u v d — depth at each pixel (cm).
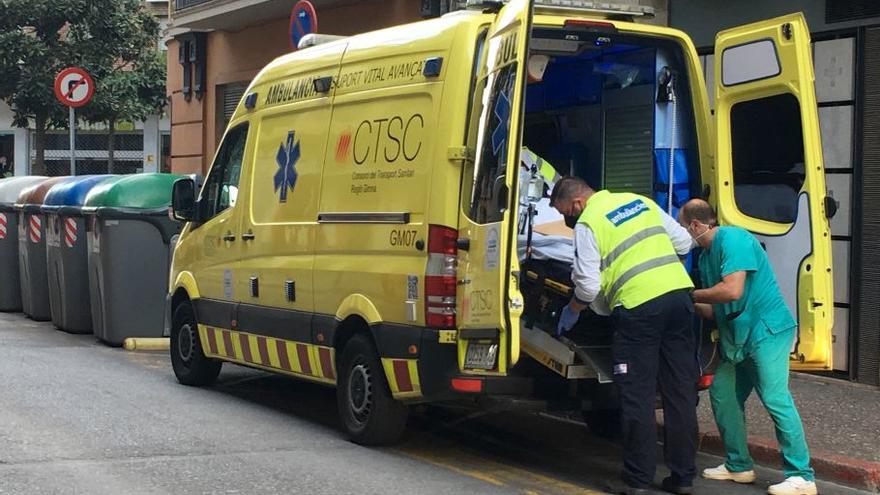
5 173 3300
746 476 682
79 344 1234
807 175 685
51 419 788
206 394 934
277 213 831
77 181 1326
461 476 672
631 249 632
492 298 621
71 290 1302
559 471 702
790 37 689
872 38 929
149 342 1190
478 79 662
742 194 734
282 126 842
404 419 728
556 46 717
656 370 634
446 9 1273
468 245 649
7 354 1120
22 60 2581
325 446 740
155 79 2780
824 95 972
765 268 653
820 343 682
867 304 940
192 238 961
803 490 638
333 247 757
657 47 745
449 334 658
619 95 787
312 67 819
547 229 710
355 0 1504
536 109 843
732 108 741
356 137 748
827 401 888
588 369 653
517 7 621
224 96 1877
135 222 1191
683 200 755
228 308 891
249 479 639
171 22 1816
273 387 988
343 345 757
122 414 820
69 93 1583
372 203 723
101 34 2644
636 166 778
